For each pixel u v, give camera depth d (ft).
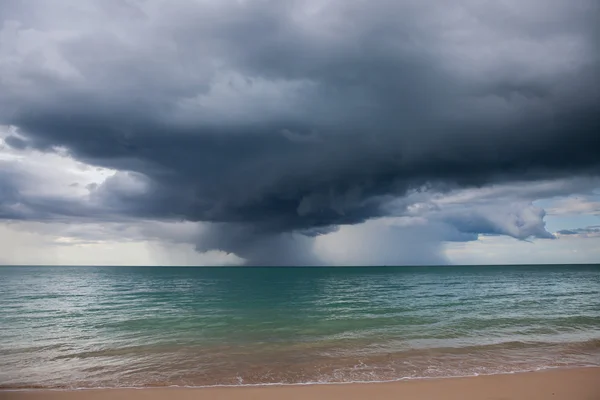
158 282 275.59
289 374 44.37
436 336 66.03
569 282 244.63
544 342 60.80
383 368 46.57
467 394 36.50
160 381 42.37
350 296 153.07
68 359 52.85
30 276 352.69
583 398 35.42
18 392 38.17
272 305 122.31
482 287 201.16
